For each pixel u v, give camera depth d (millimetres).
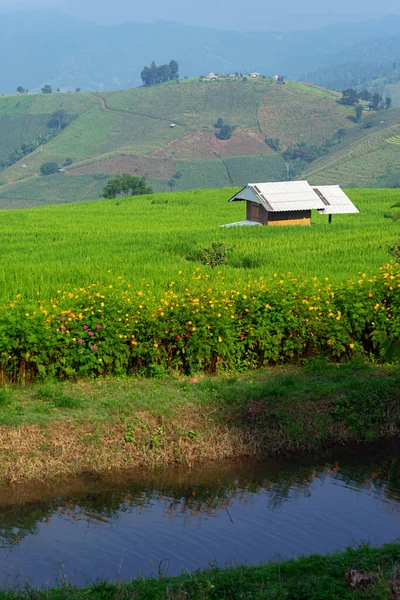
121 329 17328
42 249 38875
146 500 12742
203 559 10617
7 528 11562
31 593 8711
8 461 13172
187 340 17672
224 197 78125
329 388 16453
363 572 8656
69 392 16078
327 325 18938
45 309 17953
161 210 67312
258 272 27312
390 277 20781
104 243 41281
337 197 47344
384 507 12570
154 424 14531
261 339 18422
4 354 16453
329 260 31625
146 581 9055
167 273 27062
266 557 10695
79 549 10891
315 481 13727
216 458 14352
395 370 18188
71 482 13180
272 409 15484
